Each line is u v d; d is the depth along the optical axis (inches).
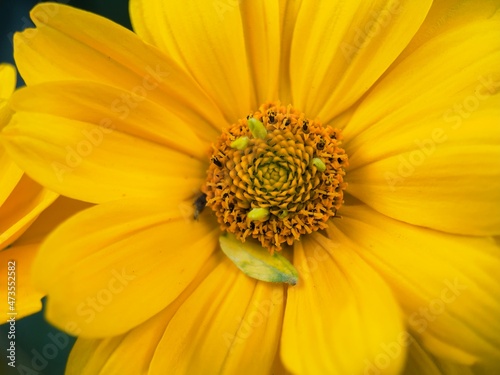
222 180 5.2
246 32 5.2
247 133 5.3
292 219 5.2
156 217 5.0
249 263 5.1
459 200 4.8
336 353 4.6
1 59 5.7
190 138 5.2
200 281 5.1
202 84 5.2
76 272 4.6
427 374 4.9
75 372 4.9
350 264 5.0
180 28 5.1
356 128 5.2
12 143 4.7
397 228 5.0
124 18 5.8
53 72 4.9
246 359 4.9
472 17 5.1
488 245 4.8
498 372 4.8
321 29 5.2
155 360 4.8
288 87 5.4
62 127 4.8
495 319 4.7
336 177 5.2
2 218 5.1
